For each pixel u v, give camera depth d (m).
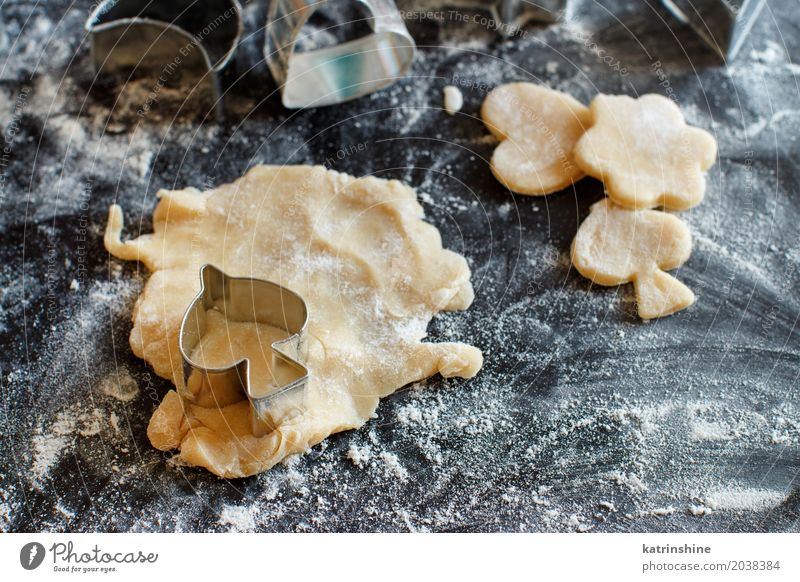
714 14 0.50
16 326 0.45
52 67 0.50
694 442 0.43
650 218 0.46
